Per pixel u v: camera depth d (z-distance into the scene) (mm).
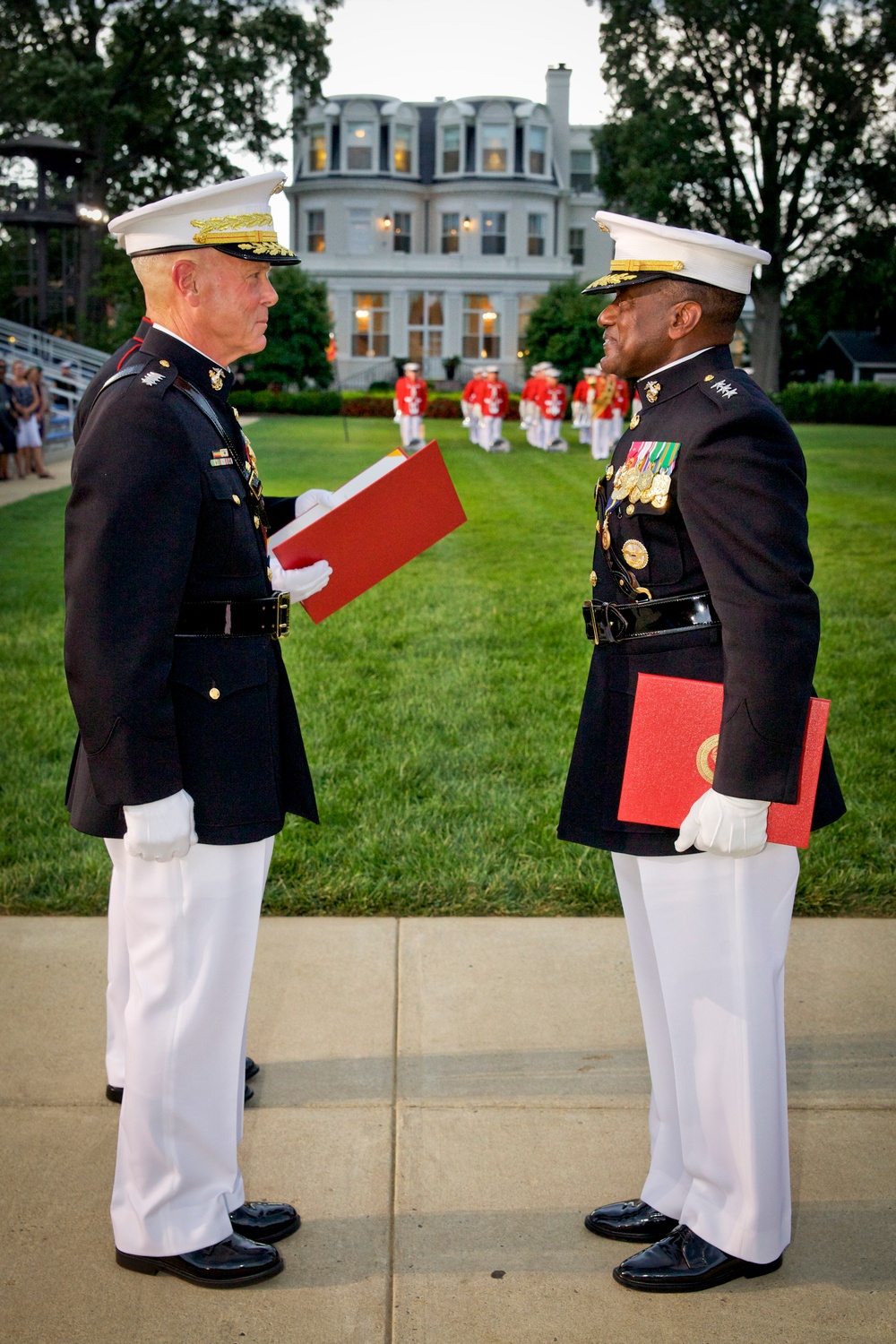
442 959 3324
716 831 1922
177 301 2068
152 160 35031
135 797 1929
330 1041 2918
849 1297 2113
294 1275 2166
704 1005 2094
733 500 1893
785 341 47719
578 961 3311
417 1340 2016
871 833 4125
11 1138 2531
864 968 3266
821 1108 2650
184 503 1950
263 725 2135
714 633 2041
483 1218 2320
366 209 46906
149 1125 2092
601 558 2201
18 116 31797
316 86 34281
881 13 31578
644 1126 2598
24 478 15930
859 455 19922
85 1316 2059
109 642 1887
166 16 32375
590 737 2195
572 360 35125
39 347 28359
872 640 6801
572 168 50000
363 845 4012
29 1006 3047
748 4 31547
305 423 28891
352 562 2529
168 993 2082
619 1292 2131
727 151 34031
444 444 23234
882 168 33156
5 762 4805
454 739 5105
